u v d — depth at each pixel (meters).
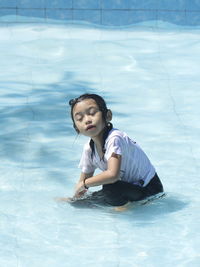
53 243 3.67
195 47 9.48
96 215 4.12
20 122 6.26
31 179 4.83
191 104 6.92
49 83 7.73
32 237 3.76
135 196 4.25
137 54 9.05
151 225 3.95
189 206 4.29
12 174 4.93
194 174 4.96
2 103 6.90
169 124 6.25
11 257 3.48
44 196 4.48
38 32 10.13
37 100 7.02
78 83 7.73
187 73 8.16
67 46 9.38
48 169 5.06
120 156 4.11
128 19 10.89
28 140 5.76
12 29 10.30
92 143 4.27
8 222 3.99
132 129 6.09
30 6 10.77
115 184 4.21
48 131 6.02
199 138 5.84
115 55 8.96
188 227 3.92
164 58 8.87
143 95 7.26
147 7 10.91
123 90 7.46
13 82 7.74
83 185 4.17
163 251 3.57
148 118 6.44
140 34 10.27
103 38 9.94
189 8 10.99
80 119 4.12
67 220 4.02
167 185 4.71
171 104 6.93
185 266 3.38
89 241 3.70
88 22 10.84
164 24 10.90
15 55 8.95
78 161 5.27
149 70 8.30
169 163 5.21
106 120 4.16
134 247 3.62
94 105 4.11
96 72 8.19
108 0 10.88
